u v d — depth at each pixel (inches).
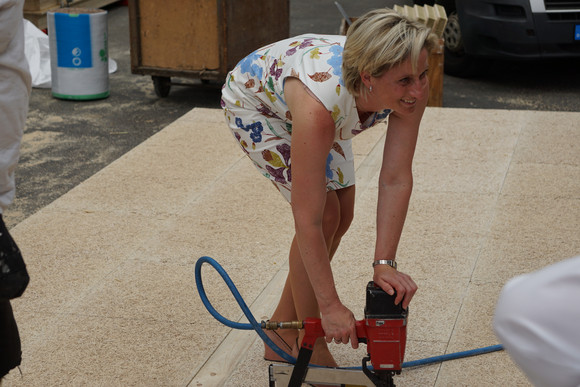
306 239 85.6
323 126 83.1
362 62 77.4
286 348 106.7
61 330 116.0
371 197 165.6
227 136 206.7
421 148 193.3
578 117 216.8
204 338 114.2
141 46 277.6
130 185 173.2
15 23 69.9
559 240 143.0
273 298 124.7
